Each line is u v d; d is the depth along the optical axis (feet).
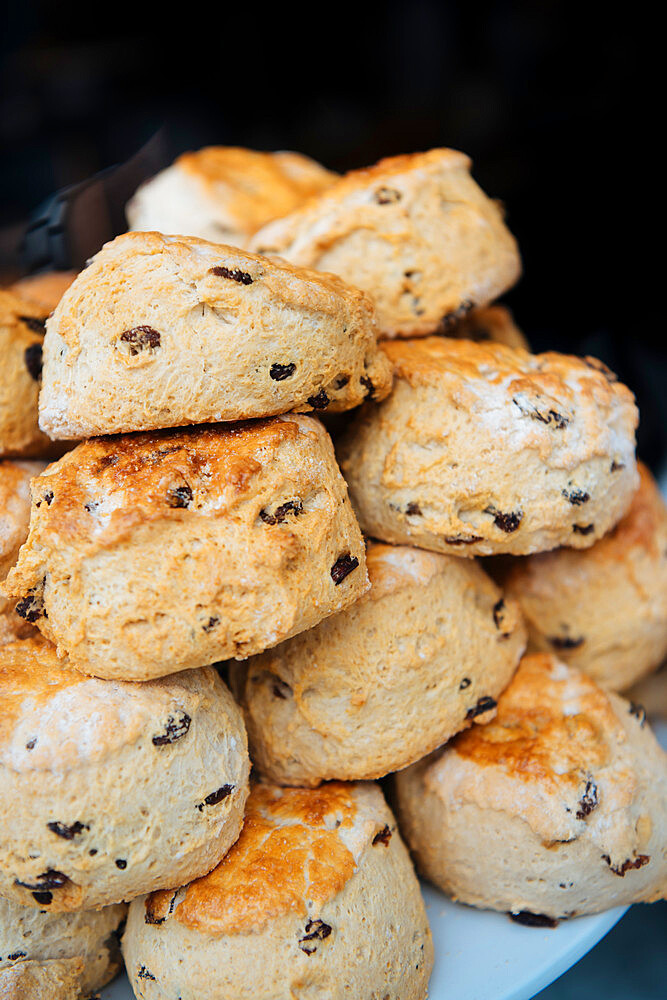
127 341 0.94
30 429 1.07
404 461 1.05
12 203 1.93
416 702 1.05
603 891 1.06
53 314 0.99
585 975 1.25
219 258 0.95
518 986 1.03
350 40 2.02
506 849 1.06
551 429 1.04
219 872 0.99
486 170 1.95
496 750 1.09
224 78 2.02
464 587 1.10
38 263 1.36
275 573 0.92
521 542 1.05
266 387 0.95
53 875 0.93
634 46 1.86
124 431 0.95
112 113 1.99
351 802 1.06
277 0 1.94
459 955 1.06
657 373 1.87
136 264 0.95
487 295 1.13
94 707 0.94
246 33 1.98
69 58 1.94
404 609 1.05
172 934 0.97
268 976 0.95
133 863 0.94
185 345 0.93
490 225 1.15
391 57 2.04
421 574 1.06
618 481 1.09
